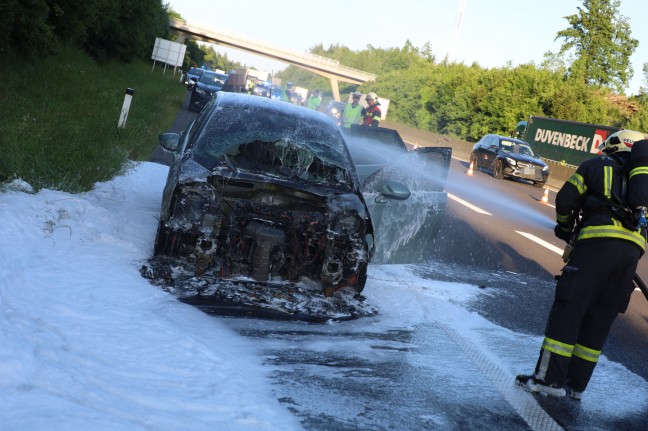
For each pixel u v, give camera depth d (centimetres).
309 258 592
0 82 1866
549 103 5278
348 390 415
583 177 486
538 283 898
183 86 4988
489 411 423
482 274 889
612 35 6969
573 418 440
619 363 597
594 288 469
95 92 2270
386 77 7769
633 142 484
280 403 373
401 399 416
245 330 496
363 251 593
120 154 1083
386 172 709
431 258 932
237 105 708
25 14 2191
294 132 679
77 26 2831
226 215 579
